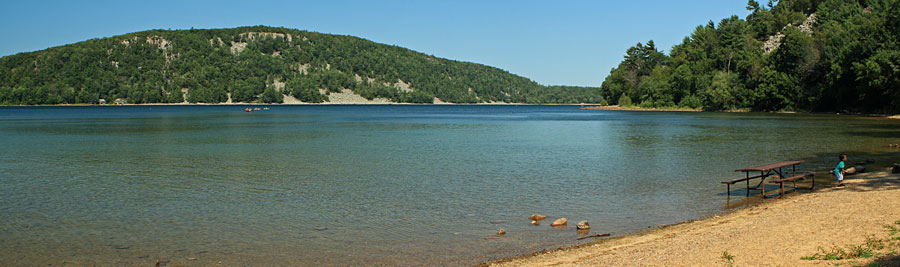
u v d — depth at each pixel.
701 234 14.23
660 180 25.95
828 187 22.67
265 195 22.69
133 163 34.09
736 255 11.72
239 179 27.20
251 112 187.12
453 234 16.09
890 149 38.91
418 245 14.96
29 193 23.27
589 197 21.67
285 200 21.58
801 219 14.93
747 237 13.27
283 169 30.98
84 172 29.94
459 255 13.91
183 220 18.16
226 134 63.41
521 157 36.56
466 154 38.75
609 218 17.86
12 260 13.79
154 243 15.34
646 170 29.58
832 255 11.03
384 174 28.67
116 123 94.38
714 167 30.61
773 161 33.00
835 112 119.19
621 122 92.06
